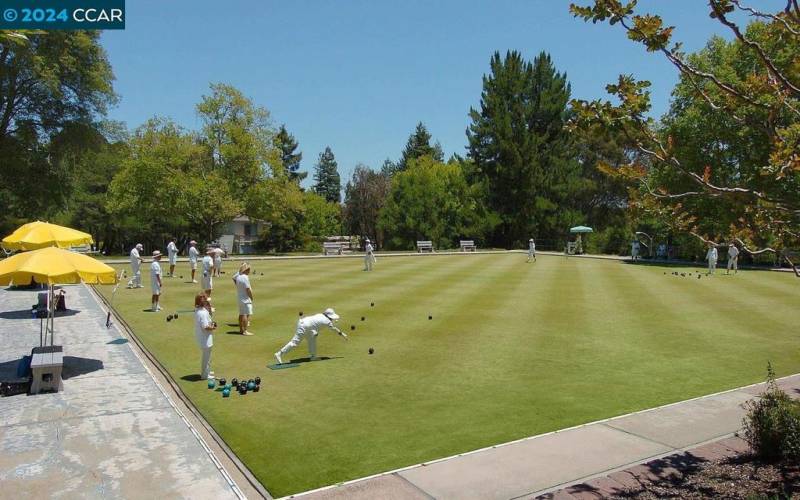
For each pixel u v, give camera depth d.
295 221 68.88
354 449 7.93
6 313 19.44
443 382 11.17
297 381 11.26
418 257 50.16
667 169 35.41
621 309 20.00
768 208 5.91
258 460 7.60
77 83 39.97
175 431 8.65
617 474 6.89
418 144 109.69
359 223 81.56
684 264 42.34
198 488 6.80
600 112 6.12
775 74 5.57
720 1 5.54
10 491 6.69
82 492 6.68
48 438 8.36
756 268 38.59
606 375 11.65
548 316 18.52
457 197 70.94
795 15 5.79
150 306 20.58
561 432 8.36
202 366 11.36
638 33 5.66
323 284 27.20
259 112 57.34
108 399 10.18
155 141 52.84
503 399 10.11
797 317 18.45
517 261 44.97
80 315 18.94
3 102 38.81
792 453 6.90
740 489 6.36
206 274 20.61
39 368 10.48
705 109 34.56
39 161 40.06
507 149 65.38
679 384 11.00
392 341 14.75
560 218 67.12
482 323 17.23
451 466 7.21
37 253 11.33
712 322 17.53
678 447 7.74
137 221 58.62
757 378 11.38
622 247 56.28
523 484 6.66
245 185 57.12
